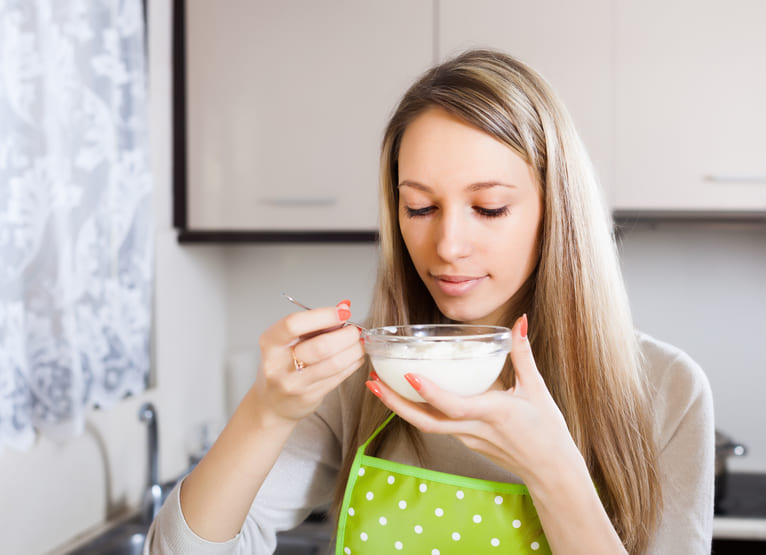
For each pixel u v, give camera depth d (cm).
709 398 97
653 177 222
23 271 155
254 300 274
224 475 85
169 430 226
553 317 95
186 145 234
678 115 221
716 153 220
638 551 94
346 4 228
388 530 92
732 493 230
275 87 231
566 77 223
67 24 166
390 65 227
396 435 103
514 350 77
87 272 173
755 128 219
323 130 230
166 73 229
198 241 233
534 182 92
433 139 88
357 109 228
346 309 79
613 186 223
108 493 192
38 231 155
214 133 233
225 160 233
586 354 95
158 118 224
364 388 105
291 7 229
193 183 234
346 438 107
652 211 223
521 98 89
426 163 88
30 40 153
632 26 221
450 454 100
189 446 235
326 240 231
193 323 245
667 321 260
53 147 155
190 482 88
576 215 95
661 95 221
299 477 105
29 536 162
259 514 101
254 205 233
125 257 188
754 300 256
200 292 251
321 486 110
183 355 236
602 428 94
